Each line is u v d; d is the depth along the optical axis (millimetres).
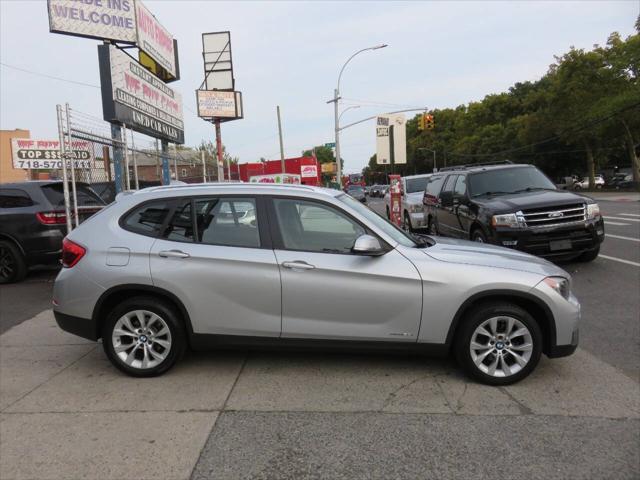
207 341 4449
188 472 3072
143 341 4500
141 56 15141
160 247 4457
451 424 3602
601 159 58781
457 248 4645
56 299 4629
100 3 11977
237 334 4418
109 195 12523
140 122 13383
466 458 3174
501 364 4238
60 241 8930
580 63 41000
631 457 3150
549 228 8188
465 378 4391
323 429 3557
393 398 4031
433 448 3295
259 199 4543
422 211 15172
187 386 4324
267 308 4355
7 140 40562
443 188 11711
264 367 4715
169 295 4398
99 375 4629
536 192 9234
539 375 4438
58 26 11297
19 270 8945
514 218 8266
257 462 3168
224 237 4480
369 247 4180
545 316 4250
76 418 3783
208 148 47875
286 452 3273
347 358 4898
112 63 11562
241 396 4109
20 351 5359
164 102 15844
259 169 43562
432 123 34062
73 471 3105
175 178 18031
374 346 4340
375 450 3281
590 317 6090
